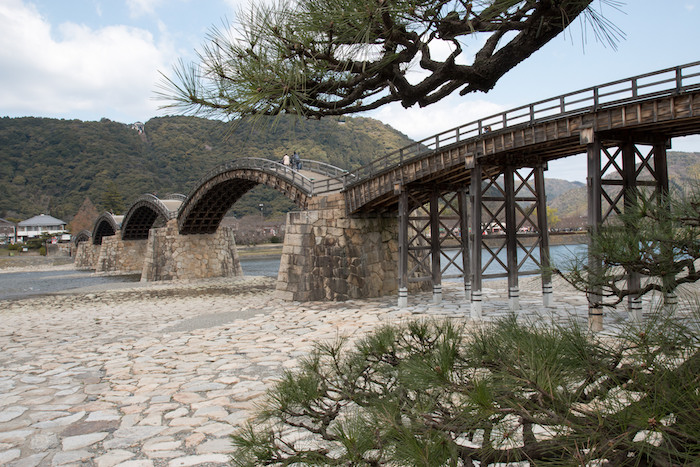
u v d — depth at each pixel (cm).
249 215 12006
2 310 3297
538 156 2005
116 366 1455
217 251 5366
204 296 3650
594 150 1512
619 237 344
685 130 1534
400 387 332
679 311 238
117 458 783
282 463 313
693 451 191
